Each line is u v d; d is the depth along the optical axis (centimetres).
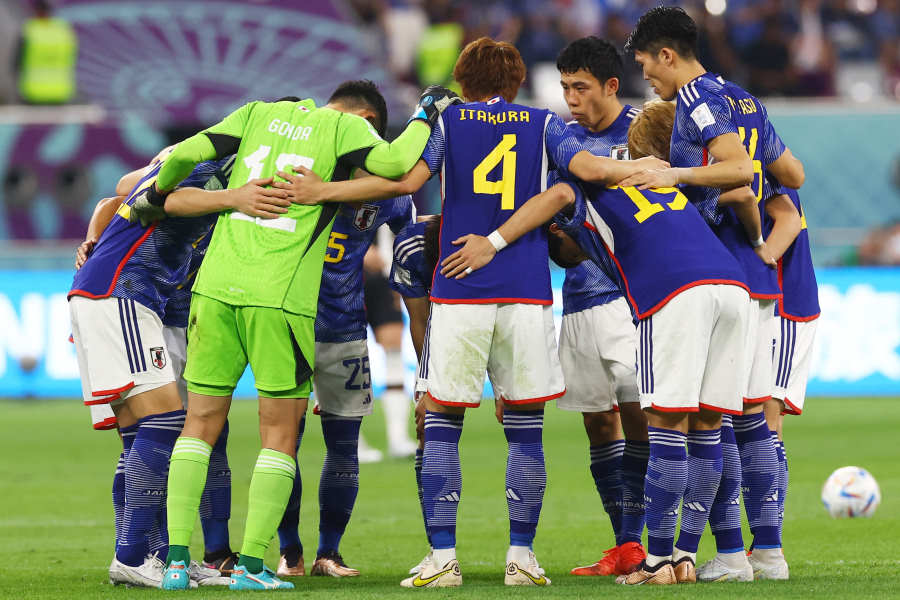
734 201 1566
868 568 1684
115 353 1589
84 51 6303
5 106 6450
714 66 6244
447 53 6594
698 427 1552
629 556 1720
